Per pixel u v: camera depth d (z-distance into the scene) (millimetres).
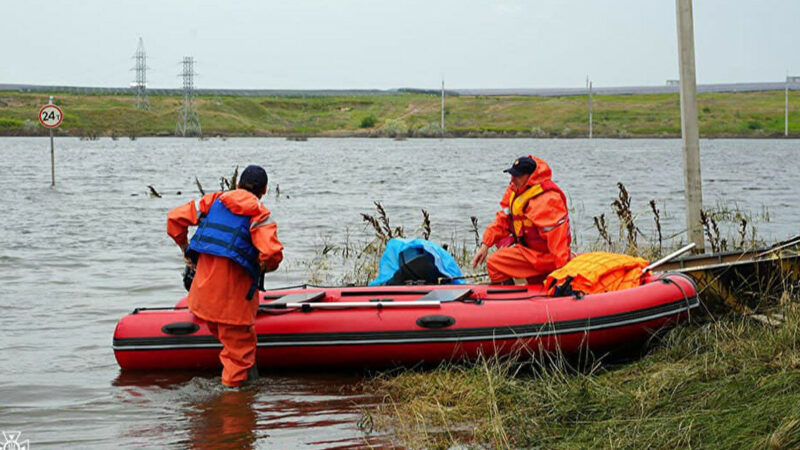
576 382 5461
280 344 6293
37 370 6488
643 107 155375
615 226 15383
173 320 6367
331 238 14172
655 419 4633
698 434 4379
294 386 6051
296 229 15422
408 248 7934
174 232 6055
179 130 126688
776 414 4340
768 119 142375
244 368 6043
